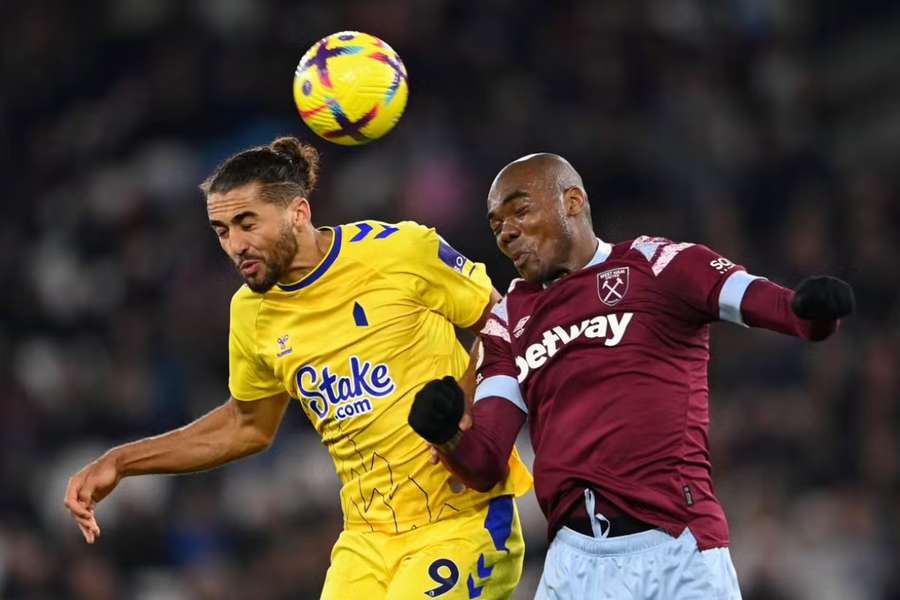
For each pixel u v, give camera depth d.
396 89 17.80
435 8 57.03
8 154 55.66
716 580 16.02
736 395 44.00
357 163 52.00
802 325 15.06
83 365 47.00
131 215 51.62
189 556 39.59
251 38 56.28
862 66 62.31
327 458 40.91
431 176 50.16
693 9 60.81
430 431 15.71
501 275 48.81
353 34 17.95
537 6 58.41
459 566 17.41
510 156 52.16
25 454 43.53
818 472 42.19
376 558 17.67
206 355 46.47
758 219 53.38
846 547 39.84
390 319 17.48
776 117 58.72
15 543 39.41
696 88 57.38
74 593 38.56
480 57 55.69
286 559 38.16
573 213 16.92
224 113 54.53
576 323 16.56
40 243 52.06
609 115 55.28
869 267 49.25
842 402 43.66
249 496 40.78
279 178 17.22
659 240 16.77
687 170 53.75
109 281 49.81
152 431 44.53
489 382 17.05
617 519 16.17
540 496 16.77
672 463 16.17
